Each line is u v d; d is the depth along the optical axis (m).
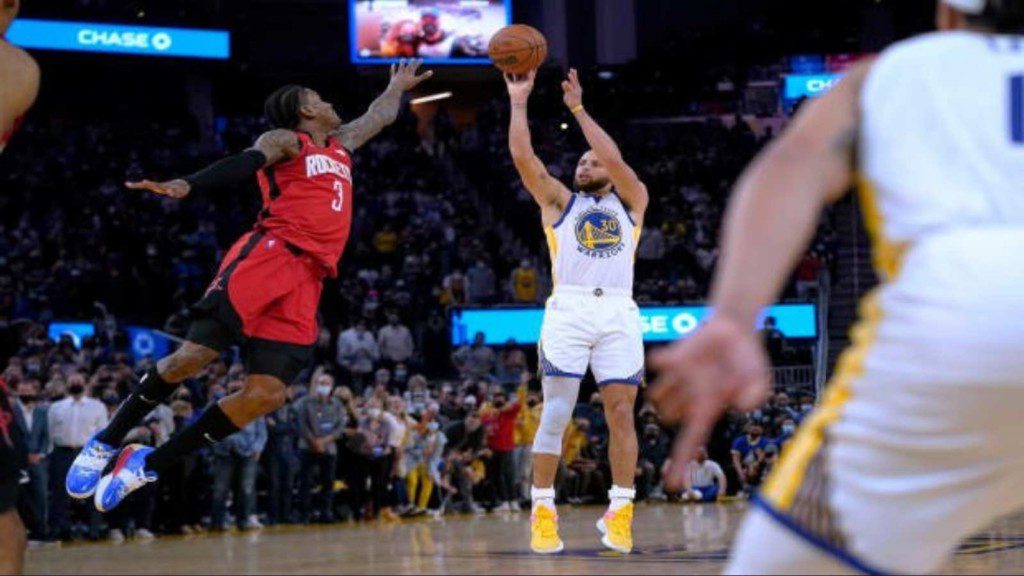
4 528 3.53
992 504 1.80
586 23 31.17
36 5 26.53
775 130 29.84
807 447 1.83
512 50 6.52
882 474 1.74
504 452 15.48
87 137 26.27
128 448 6.09
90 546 10.37
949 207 1.73
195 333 5.95
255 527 13.03
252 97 29.86
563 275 6.58
